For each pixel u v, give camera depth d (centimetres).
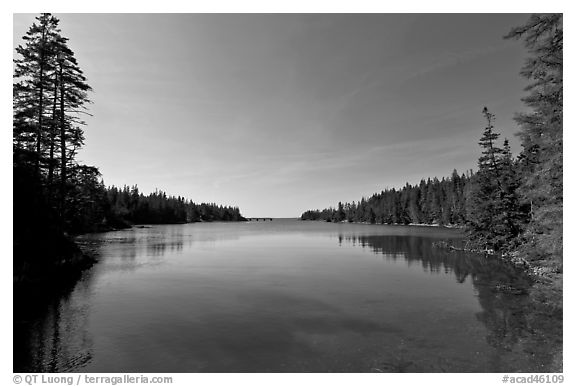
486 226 3316
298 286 1797
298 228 10788
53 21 2331
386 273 2197
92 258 2595
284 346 970
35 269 1667
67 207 2981
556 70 1505
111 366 841
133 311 1310
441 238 5172
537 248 1967
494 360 880
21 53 2203
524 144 1856
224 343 992
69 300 1470
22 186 1905
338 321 1203
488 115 3400
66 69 2445
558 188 1491
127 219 10819
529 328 1122
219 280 1956
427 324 1171
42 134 2206
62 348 948
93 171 2508
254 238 5659
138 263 2617
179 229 9388
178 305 1405
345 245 4225
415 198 12419
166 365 848
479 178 3488
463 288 1736
